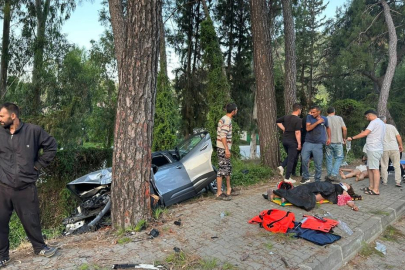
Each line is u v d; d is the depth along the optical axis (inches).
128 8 157.2
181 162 234.2
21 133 120.6
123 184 159.5
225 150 218.4
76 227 193.0
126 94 157.8
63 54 481.4
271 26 629.9
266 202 214.8
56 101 452.1
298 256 130.5
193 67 652.1
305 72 977.5
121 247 138.9
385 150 267.4
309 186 212.1
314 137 256.8
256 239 148.5
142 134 160.2
